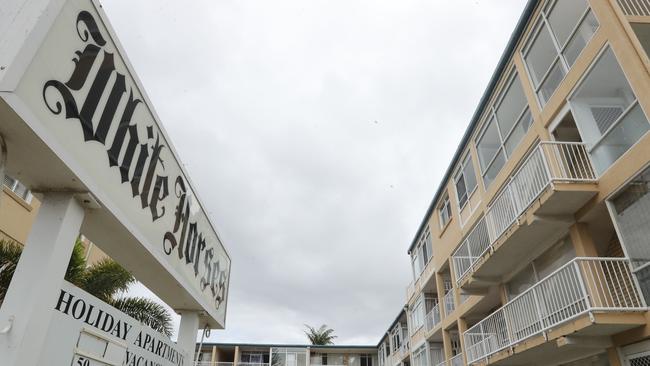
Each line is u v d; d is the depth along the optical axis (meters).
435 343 22.47
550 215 10.09
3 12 2.70
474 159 16.00
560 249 11.14
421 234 24.23
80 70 3.29
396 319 31.55
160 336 5.43
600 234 9.98
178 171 5.71
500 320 13.65
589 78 9.69
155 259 4.90
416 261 25.50
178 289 5.99
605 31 9.21
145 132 4.58
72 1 3.18
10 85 2.52
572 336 8.71
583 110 9.83
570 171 10.25
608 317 7.90
